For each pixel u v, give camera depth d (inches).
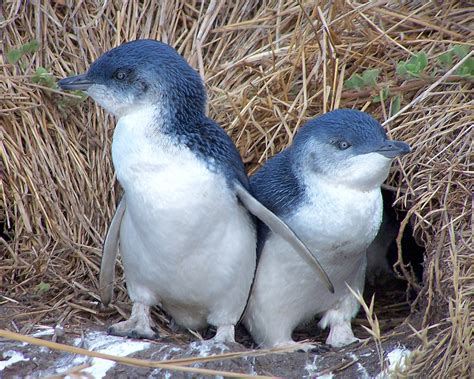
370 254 498.3
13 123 489.1
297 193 394.9
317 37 505.0
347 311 417.4
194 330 424.8
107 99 382.0
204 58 541.6
